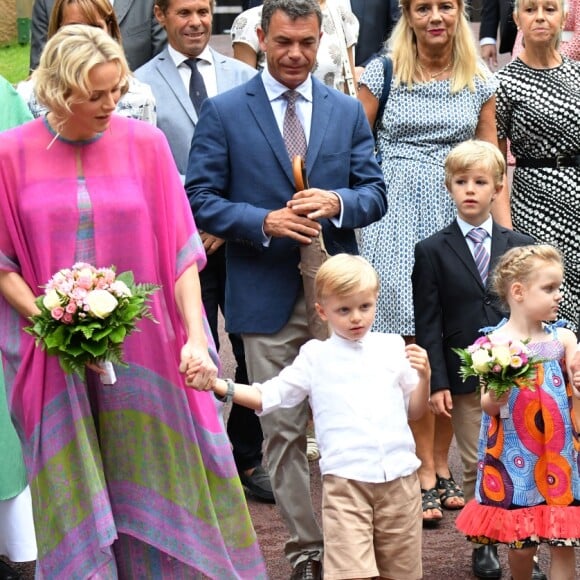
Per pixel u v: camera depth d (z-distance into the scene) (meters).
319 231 9.29
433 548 10.27
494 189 10.10
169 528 8.40
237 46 12.97
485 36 19.45
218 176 9.67
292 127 9.70
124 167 8.27
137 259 8.29
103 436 8.41
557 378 8.88
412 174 11.45
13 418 8.44
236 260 9.67
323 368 8.62
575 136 12.25
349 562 8.35
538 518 8.74
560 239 12.41
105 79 7.75
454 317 10.02
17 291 8.16
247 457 11.41
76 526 8.16
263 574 8.70
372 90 11.51
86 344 7.75
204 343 8.26
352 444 8.48
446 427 11.02
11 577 9.82
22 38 27.97
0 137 8.15
